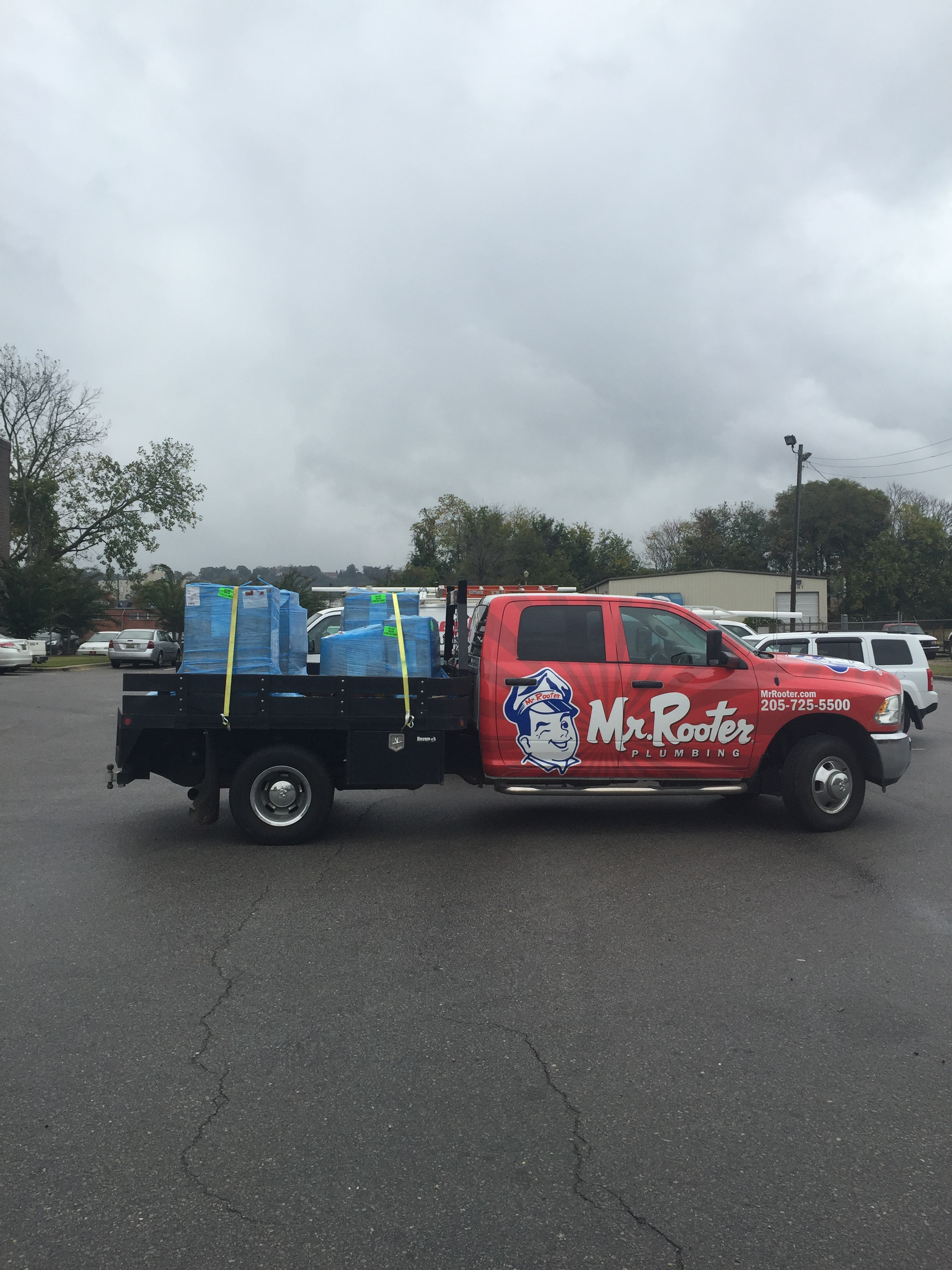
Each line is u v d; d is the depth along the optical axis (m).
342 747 7.59
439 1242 2.66
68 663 35.91
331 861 6.91
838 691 7.70
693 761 7.66
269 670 7.34
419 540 76.69
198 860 6.93
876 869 6.65
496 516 72.44
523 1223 2.75
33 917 5.55
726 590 49.75
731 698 7.61
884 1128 3.26
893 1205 2.83
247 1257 2.60
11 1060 3.75
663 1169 3.02
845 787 7.73
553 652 7.59
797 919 5.52
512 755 7.52
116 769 8.52
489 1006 4.28
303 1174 2.98
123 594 98.00
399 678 7.32
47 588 38.31
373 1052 3.82
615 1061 3.75
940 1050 3.85
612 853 7.16
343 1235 2.69
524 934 5.27
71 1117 3.32
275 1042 3.91
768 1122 3.30
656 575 49.97
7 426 50.31
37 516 50.16
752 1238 2.69
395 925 5.42
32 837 7.68
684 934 5.27
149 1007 4.25
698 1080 3.60
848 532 66.69
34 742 13.50
